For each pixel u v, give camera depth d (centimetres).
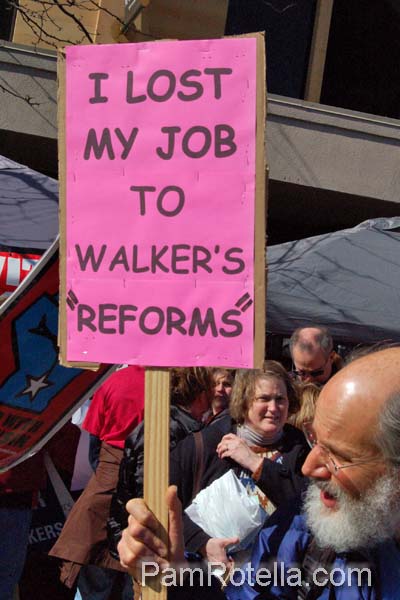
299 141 1172
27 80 1070
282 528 277
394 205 1219
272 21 1284
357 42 1338
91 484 541
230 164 288
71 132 301
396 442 236
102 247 297
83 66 300
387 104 1355
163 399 286
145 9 1005
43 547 600
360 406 240
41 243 594
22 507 544
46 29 1105
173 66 293
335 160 1183
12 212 632
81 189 300
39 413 339
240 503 396
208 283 288
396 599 252
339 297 705
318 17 1291
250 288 285
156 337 291
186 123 292
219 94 290
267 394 432
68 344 300
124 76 297
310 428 274
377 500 239
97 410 547
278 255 763
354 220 1300
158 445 281
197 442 427
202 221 289
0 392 330
